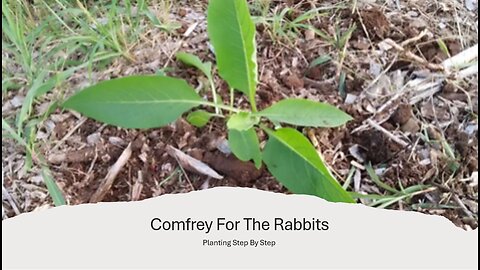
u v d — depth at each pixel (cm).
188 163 63
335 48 72
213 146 64
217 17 60
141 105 57
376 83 69
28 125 66
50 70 69
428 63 71
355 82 69
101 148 64
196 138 64
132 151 64
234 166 62
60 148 65
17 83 70
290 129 59
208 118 64
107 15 75
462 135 66
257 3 76
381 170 64
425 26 75
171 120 58
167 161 63
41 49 71
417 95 68
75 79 69
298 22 74
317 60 70
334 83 69
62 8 77
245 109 66
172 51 71
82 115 66
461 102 68
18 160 65
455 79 70
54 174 63
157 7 76
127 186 62
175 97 58
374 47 72
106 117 56
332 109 60
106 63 70
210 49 71
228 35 60
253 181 62
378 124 66
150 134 65
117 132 65
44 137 65
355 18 75
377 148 65
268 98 67
